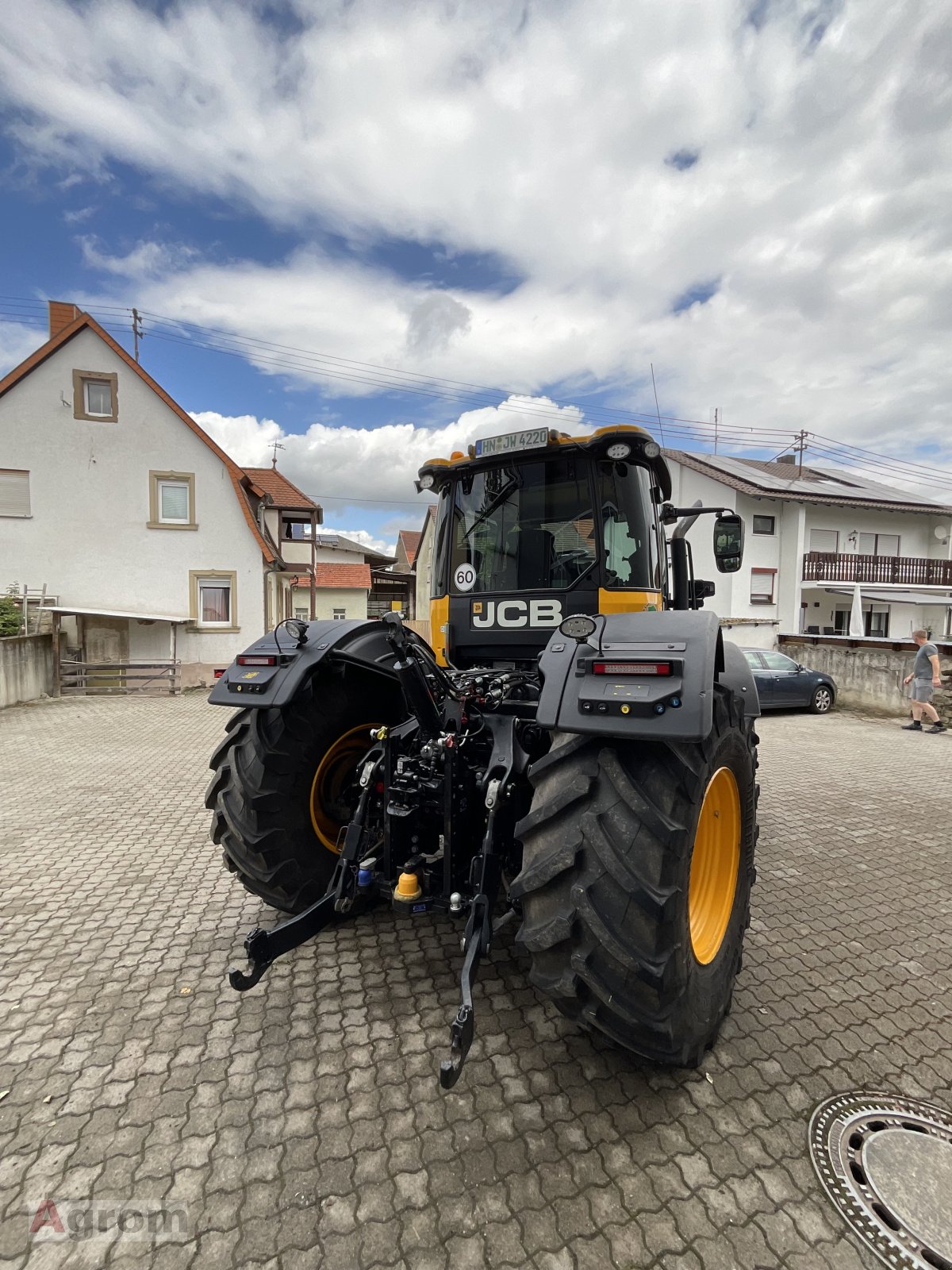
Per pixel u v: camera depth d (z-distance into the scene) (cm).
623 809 174
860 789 587
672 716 166
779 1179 165
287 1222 151
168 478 1507
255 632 1564
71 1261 141
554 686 186
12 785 586
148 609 1505
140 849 412
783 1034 225
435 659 313
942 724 956
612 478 278
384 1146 173
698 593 387
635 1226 151
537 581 288
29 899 333
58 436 1448
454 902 211
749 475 2366
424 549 3284
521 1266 141
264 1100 189
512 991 245
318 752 273
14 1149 172
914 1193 162
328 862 280
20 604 1374
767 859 402
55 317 1605
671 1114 186
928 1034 227
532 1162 168
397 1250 144
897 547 2497
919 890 356
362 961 267
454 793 227
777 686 1126
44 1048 213
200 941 286
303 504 1934
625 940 167
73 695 1286
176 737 855
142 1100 189
